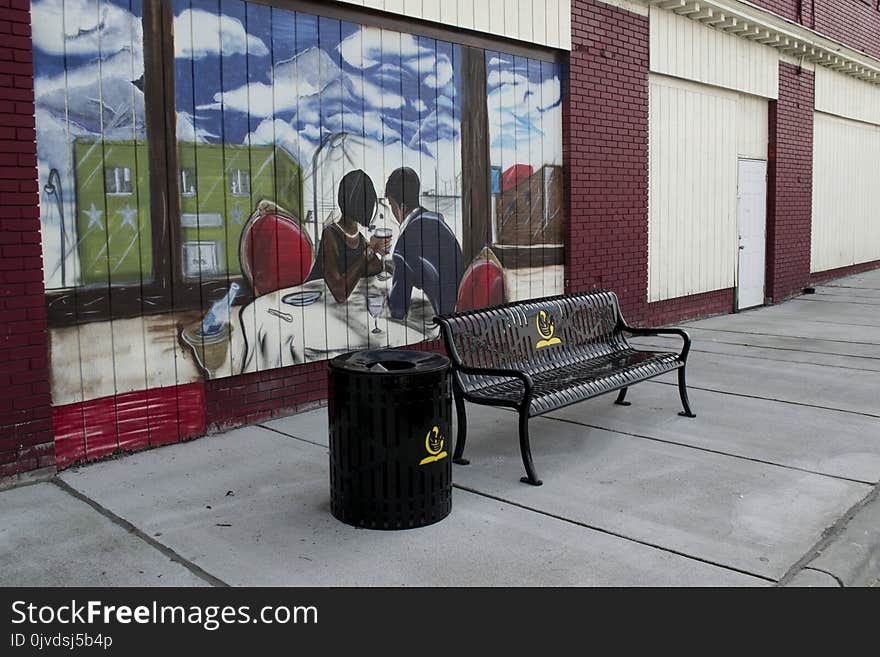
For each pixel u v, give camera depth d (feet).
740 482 16.35
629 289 33.88
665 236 36.58
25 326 16.25
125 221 17.97
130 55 17.87
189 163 19.04
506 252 28.07
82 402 17.52
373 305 23.57
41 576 12.33
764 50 42.42
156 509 15.03
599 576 12.24
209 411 19.95
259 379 21.02
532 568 12.50
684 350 21.54
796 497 15.51
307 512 14.84
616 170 32.48
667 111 36.11
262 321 20.80
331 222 22.26
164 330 18.83
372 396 13.70
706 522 14.30
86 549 13.28
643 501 15.31
